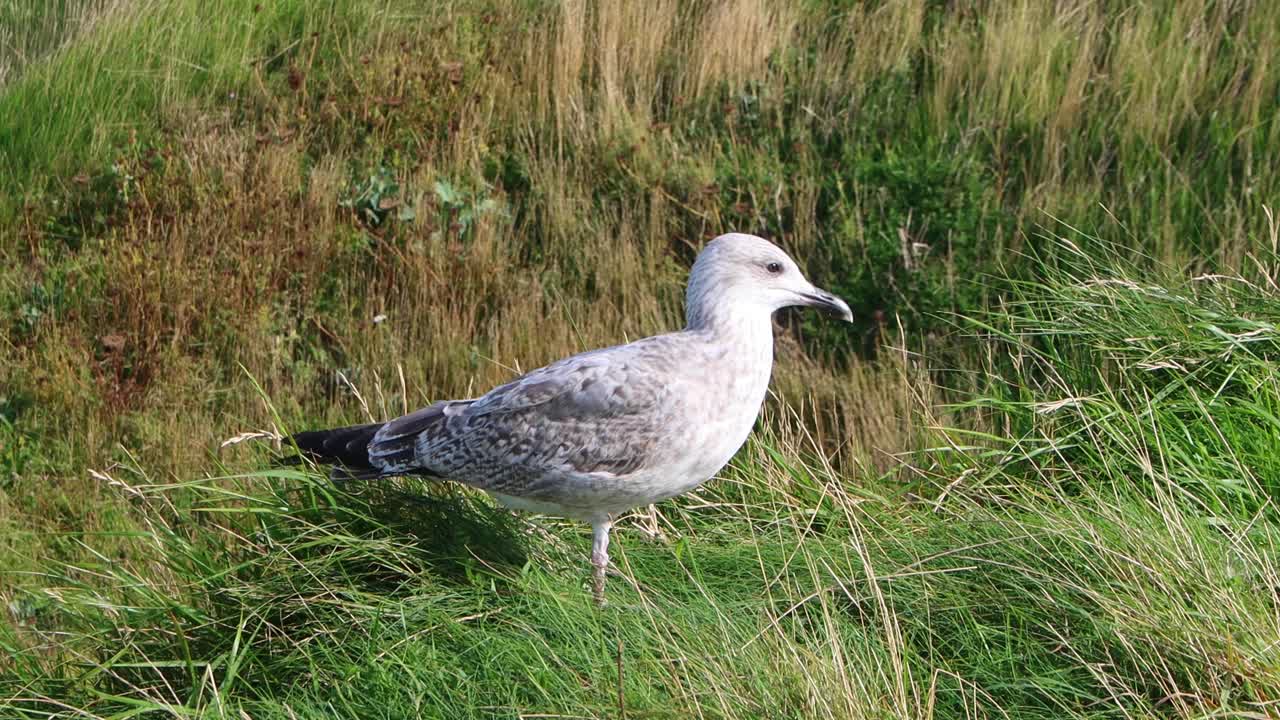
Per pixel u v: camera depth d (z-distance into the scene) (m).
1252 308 8.60
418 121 12.84
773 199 11.80
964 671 6.53
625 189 12.13
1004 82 12.21
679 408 6.96
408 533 7.47
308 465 8.08
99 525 9.45
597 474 6.97
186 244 11.60
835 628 6.31
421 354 10.84
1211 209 10.67
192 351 11.01
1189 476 7.54
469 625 6.86
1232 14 12.73
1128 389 8.58
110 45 13.73
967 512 7.60
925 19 13.52
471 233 11.86
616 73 13.04
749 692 5.98
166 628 7.20
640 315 10.94
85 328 11.14
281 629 6.96
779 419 9.91
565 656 6.46
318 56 13.79
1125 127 11.45
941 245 10.93
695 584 7.12
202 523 9.16
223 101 13.43
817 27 13.56
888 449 9.21
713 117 12.90
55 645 7.69
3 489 9.91
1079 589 6.44
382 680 6.44
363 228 11.86
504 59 13.34
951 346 10.30
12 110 13.01
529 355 10.59
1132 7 12.88
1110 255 10.09
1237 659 5.96
